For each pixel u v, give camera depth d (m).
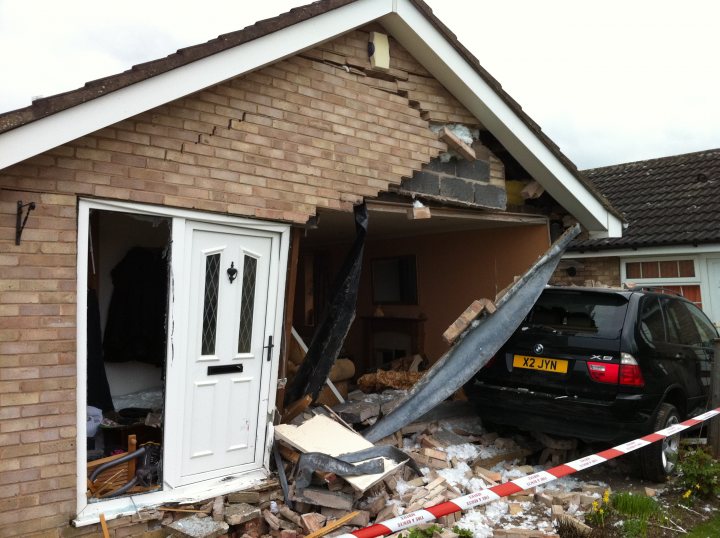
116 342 6.60
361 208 5.83
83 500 4.16
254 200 4.94
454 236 8.75
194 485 4.69
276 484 4.91
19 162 3.79
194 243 4.71
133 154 4.34
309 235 9.16
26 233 3.92
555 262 7.16
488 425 7.14
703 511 5.48
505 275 8.12
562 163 7.18
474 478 5.69
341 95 5.59
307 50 5.32
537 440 6.84
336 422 5.58
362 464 4.75
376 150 5.83
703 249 10.23
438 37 5.95
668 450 6.19
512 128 6.64
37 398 3.96
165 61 4.14
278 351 5.19
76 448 4.11
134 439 4.89
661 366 6.17
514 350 6.51
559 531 4.83
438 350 8.80
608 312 6.21
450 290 8.73
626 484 6.09
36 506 3.94
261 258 5.11
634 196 13.09
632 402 5.76
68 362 4.07
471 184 6.82
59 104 3.72
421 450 6.07
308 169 5.30
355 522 4.59
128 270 6.69
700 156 13.87
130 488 4.59
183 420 4.63
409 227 8.29
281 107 5.14
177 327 4.57
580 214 7.76
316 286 10.84
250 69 4.63
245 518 4.47
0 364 3.83
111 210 4.29
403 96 6.16
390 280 9.70
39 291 3.97
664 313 6.70
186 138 4.58
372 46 5.76
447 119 6.48
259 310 5.10
